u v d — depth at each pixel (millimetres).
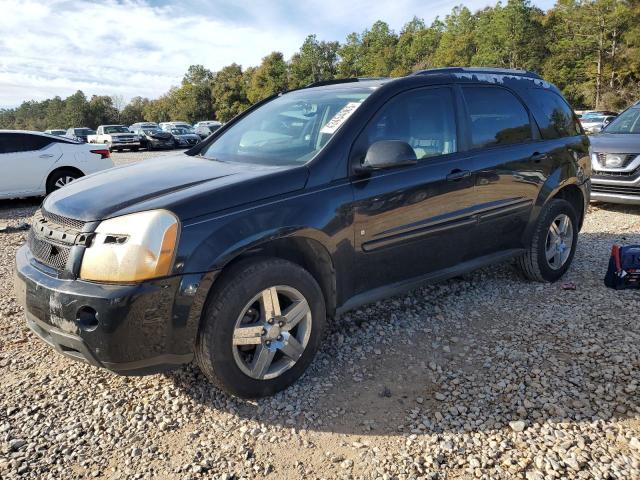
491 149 3939
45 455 2475
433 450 2451
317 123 3416
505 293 4355
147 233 2453
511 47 59219
